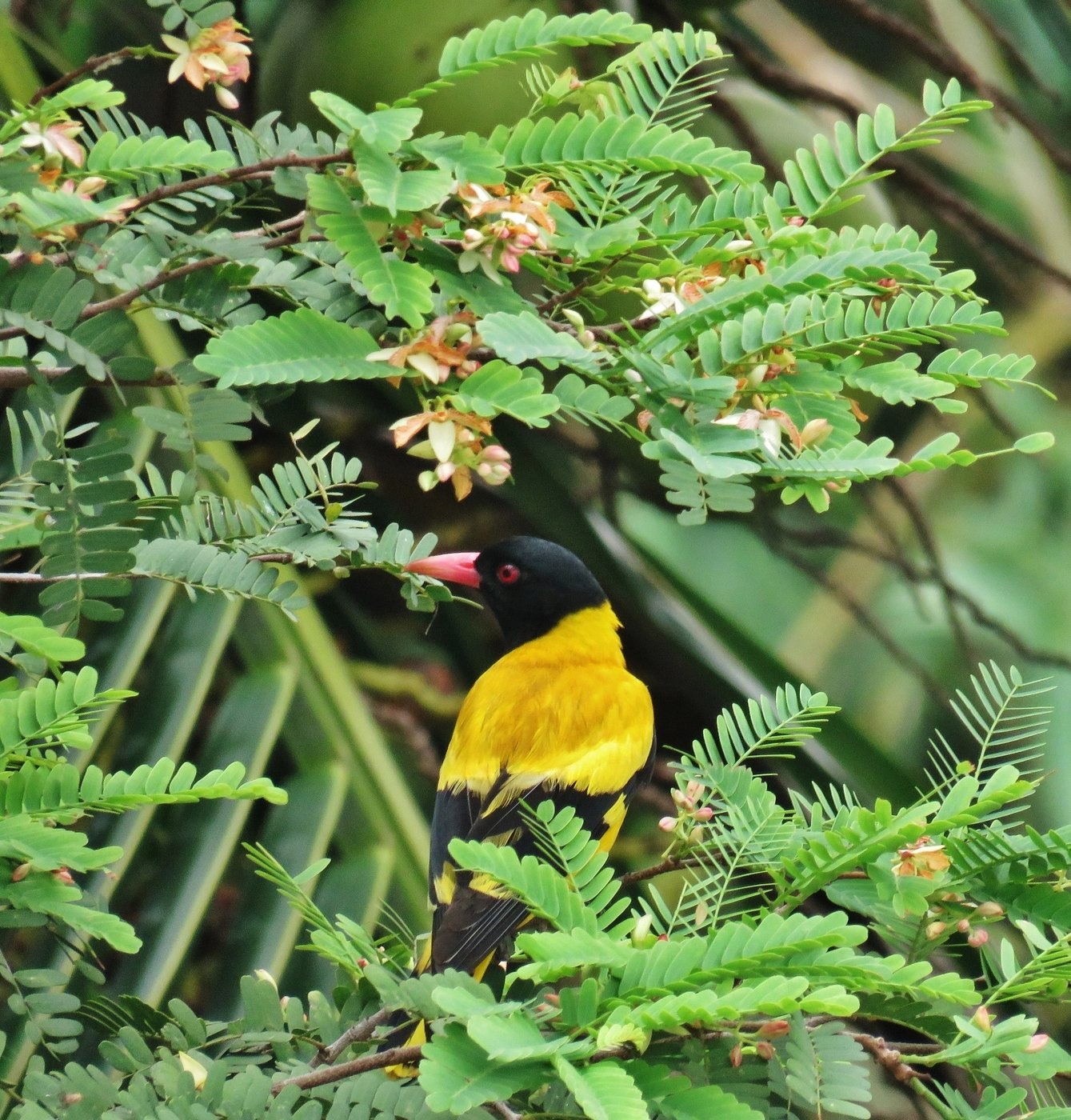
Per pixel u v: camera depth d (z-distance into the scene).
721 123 9.72
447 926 6.10
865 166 5.06
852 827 4.09
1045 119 13.21
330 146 5.21
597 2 8.48
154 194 4.54
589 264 5.09
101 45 10.36
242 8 8.84
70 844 3.57
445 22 8.40
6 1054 5.37
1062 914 4.43
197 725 8.66
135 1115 3.80
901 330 4.43
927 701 11.39
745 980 3.34
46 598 4.18
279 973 6.80
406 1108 3.90
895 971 3.27
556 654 8.40
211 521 5.07
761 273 4.88
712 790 5.00
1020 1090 3.83
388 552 5.24
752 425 4.41
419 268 4.23
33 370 4.20
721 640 11.34
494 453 4.46
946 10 12.84
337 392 10.62
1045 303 12.66
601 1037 3.17
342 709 7.58
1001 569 12.09
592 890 3.79
